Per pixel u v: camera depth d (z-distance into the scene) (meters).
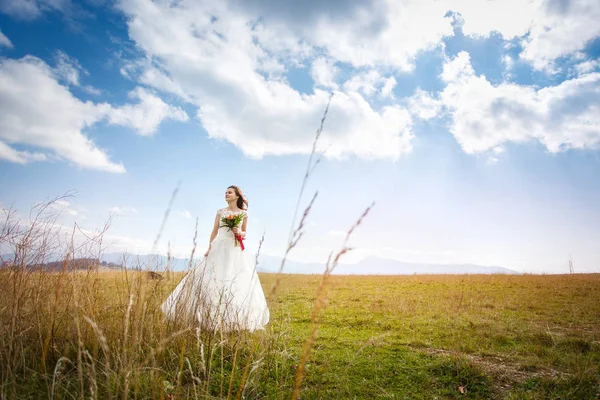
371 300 11.18
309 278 18.78
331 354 4.87
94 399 2.32
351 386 3.85
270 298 2.30
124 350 2.51
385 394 3.72
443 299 11.68
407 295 12.71
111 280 3.81
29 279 3.54
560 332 7.04
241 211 6.54
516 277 20.38
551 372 4.47
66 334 3.49
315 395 3.55
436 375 4.32
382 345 5.55
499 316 8.71
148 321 3.44
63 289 3.56
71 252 3.48
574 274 22.17
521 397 3.71
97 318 3.51
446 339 6.13
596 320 8.39
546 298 12.04
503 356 5.12
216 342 3.99
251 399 3.30
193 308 4.26
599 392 3.77
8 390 2.78
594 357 5.07
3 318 3.33
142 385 2.91
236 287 5.65
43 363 3.05
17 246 3.42
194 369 3.50
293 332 6.11
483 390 3.90
